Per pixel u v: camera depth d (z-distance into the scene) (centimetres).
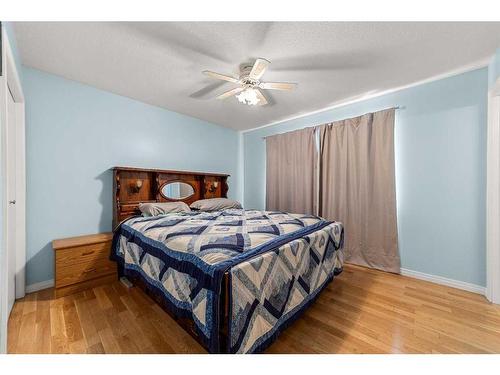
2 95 113
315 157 352
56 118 243
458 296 218
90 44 187
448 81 242
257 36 175
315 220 243
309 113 362
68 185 252
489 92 210
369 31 169
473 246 229
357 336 158
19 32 170
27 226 224
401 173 275
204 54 200
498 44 185
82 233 262
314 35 173
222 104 325
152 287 177
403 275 270
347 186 316
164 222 224
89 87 266
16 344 150
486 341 154
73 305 199
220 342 120
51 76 239
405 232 272
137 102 312
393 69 225
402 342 152
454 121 239
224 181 420
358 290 229
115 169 271
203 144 404
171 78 247
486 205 215
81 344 150
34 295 218
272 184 411
